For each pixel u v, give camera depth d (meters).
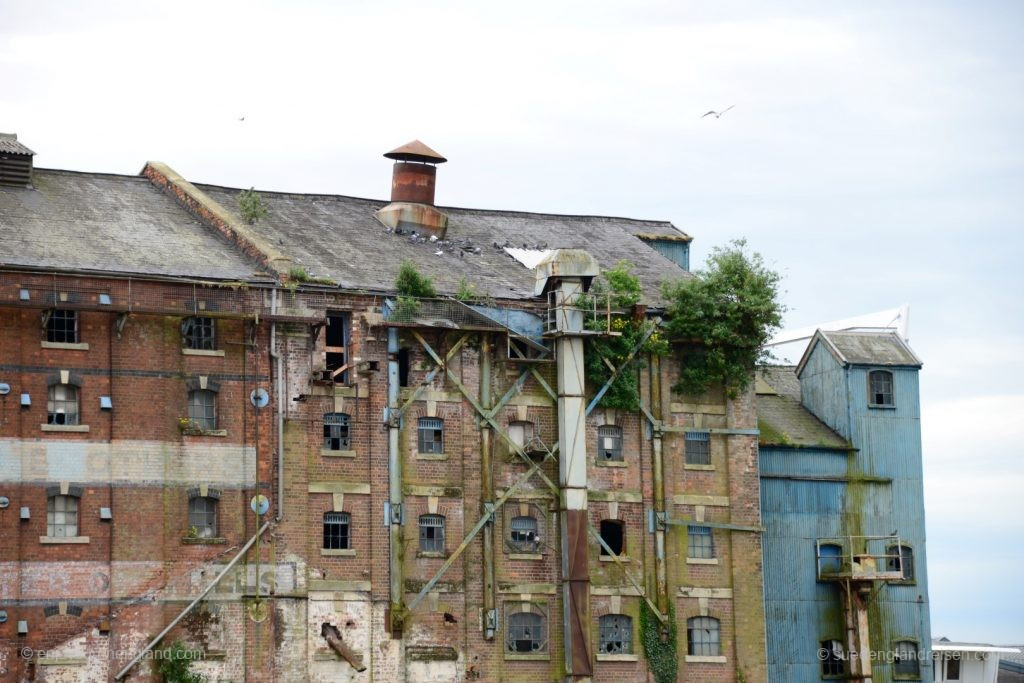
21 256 65.69
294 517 68.19
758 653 74.94
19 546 63.44
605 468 73.88
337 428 69.62
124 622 64.69
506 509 71.94
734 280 75.38
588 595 71.69
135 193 76.25
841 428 80.94
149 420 66.12
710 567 74.94
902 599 79.88
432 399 71.25
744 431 76.25
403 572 69.62
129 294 65.94
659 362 75.31
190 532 66.25
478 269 77.00
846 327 87.88
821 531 79.06
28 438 64.12
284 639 67.19
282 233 75.38
